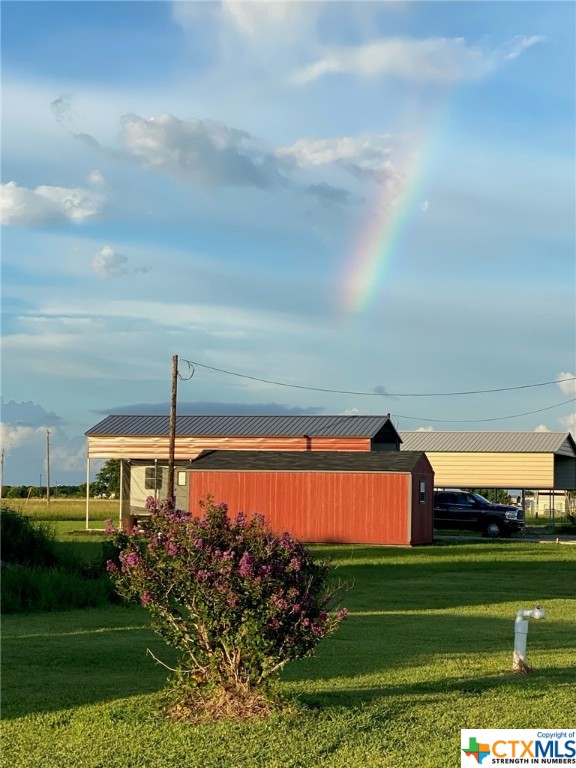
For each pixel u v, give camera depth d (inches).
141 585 329.4
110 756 285.1
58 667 431.8
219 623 323.3
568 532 2101.4
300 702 336.8
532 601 802.8
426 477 1683.1
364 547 1515.7
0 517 848.3
